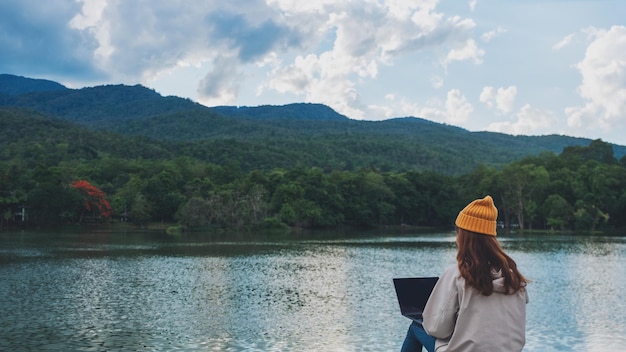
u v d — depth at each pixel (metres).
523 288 5.80
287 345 21.03
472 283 5.67
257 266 50.12
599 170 147.12
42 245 72.06
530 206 141.88
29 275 41.66
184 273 44.09
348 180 156.75
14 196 119.00
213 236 101.31
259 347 20.67
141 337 22.16
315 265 51.69
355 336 22.56
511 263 5.79
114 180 161.38
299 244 81.12
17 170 129.00
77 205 123.81
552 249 75.81
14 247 68.31
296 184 143.88
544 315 27.61
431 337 6.23
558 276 44.94
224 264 51.47
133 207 129.00
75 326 24.09
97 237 91.38
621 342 22.02
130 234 102.69
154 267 48.12
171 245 75.31
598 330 24.17
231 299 31.92
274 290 35.62
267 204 133.62
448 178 174.88
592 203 139.62
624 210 140.50
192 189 140.12
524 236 112.62
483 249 5.80
